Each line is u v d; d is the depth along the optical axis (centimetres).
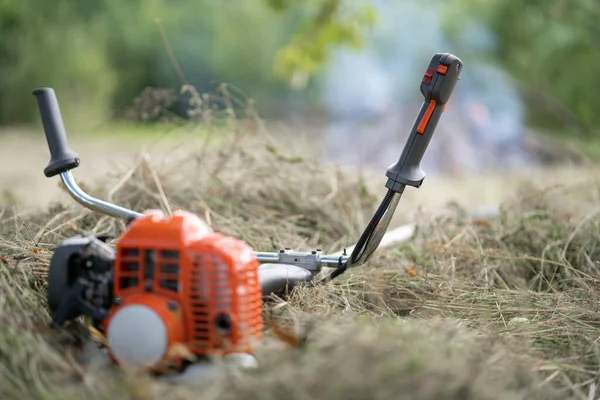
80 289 308
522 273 487
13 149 1477
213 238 300
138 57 2534
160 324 285
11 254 388
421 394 255
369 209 603
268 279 368
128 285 299
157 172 562
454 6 1839
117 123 2181
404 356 267
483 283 454
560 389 309
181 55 2553
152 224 296
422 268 474
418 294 426
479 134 1407
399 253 503
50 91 395
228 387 266
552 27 1502
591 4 1253
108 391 274
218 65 2573
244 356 290
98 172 887
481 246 508
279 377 261
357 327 292
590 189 633
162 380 285
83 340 320
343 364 261
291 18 2577
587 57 1517
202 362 291
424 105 362
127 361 288
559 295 420
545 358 333
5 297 333
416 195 893
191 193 557
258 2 2622
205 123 600
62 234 482
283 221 550
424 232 547
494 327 374
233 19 2602
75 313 312
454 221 575
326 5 1201
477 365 274
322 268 429
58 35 2267
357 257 386
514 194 688
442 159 1359
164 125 651
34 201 780
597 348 344
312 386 256
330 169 612
